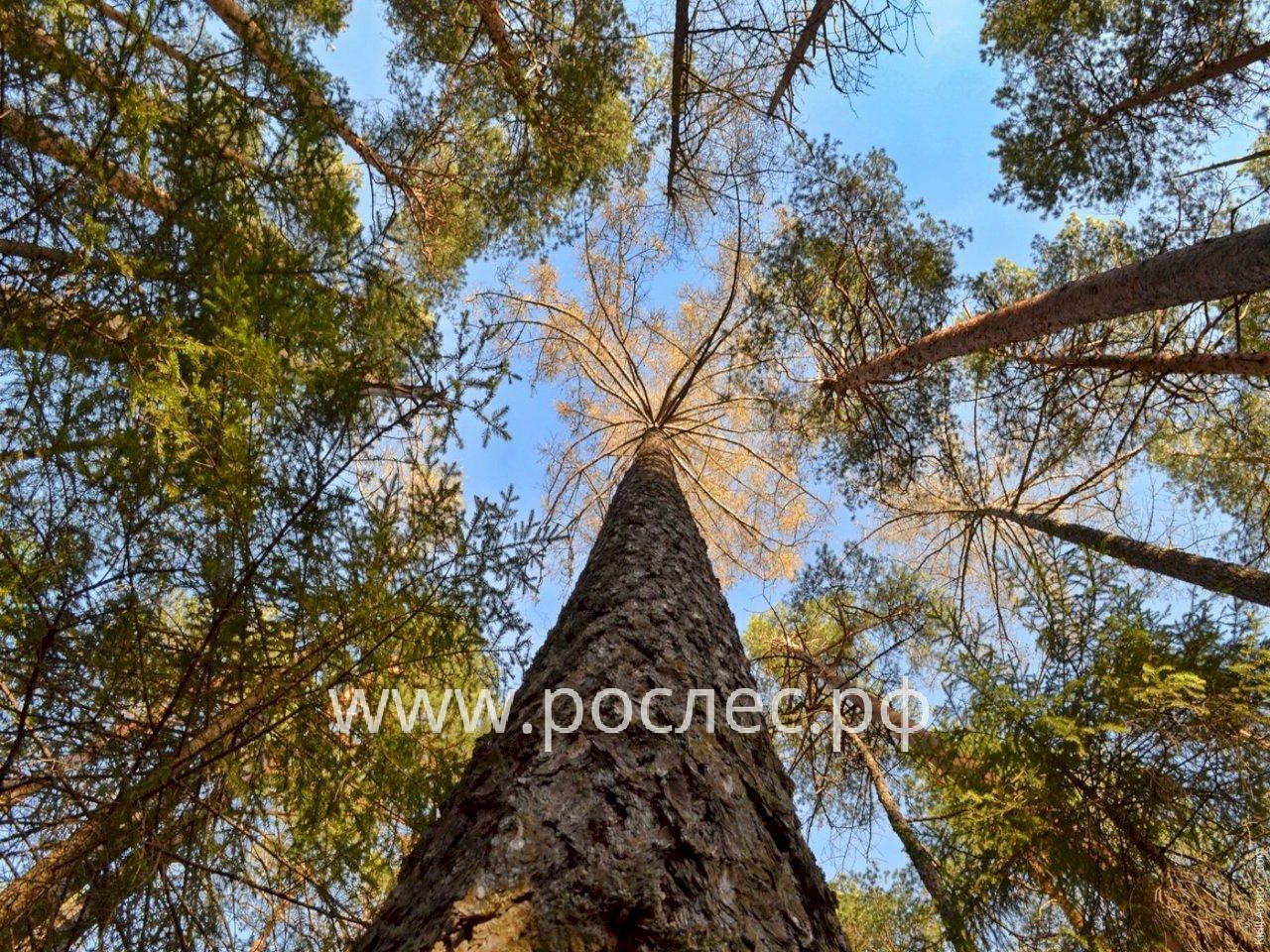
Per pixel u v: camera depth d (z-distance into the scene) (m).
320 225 2.83
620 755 1.81
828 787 6.96
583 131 6.52
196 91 2.66
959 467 7.96
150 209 2.62
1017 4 6.72
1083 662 4.08
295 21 6.36
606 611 2.79
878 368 7.06
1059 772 3.72
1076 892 3.86
